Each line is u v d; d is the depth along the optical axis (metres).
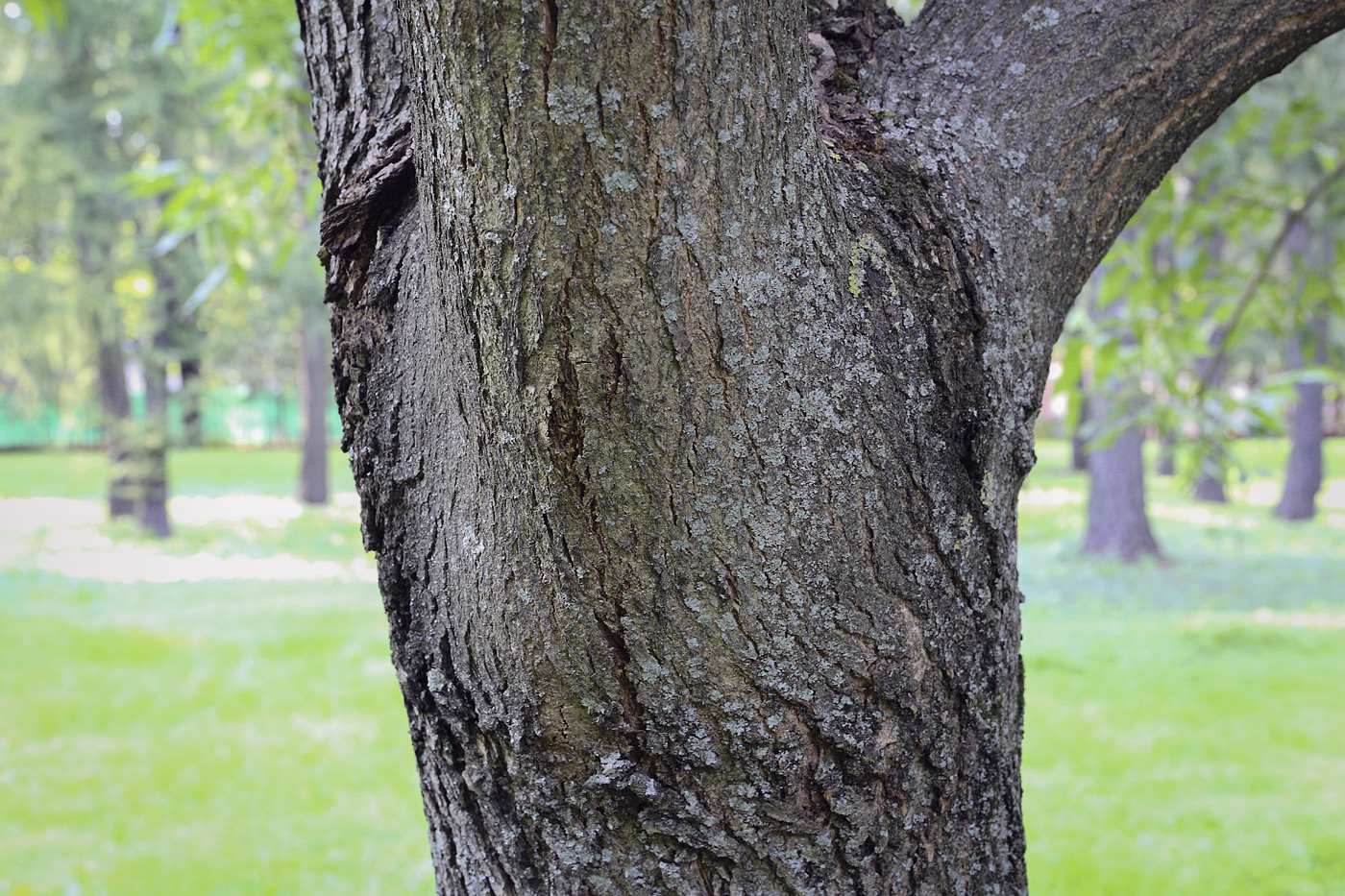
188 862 4.25
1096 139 1.07
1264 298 2.98
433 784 1.06
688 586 0.83
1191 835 4.41
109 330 12.98
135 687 6.80
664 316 0.75
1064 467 24.33
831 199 0.86
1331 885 3.94
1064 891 3.96
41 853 4.34
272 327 16.50
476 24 0.68
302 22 1.14
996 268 0.98
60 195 12.13
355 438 1.00
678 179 0.73
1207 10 1.07
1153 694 6.46
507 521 0.85
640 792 0.91
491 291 0.76
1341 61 7.34
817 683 0.89
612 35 0.68
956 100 1.06
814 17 1.13
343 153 1.07
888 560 0.90
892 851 0.96
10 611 9.02
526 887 0.98
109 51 12.49
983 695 0.99
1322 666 7.05
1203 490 17.84
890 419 0.89
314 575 11.10
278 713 6.26
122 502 15.38
